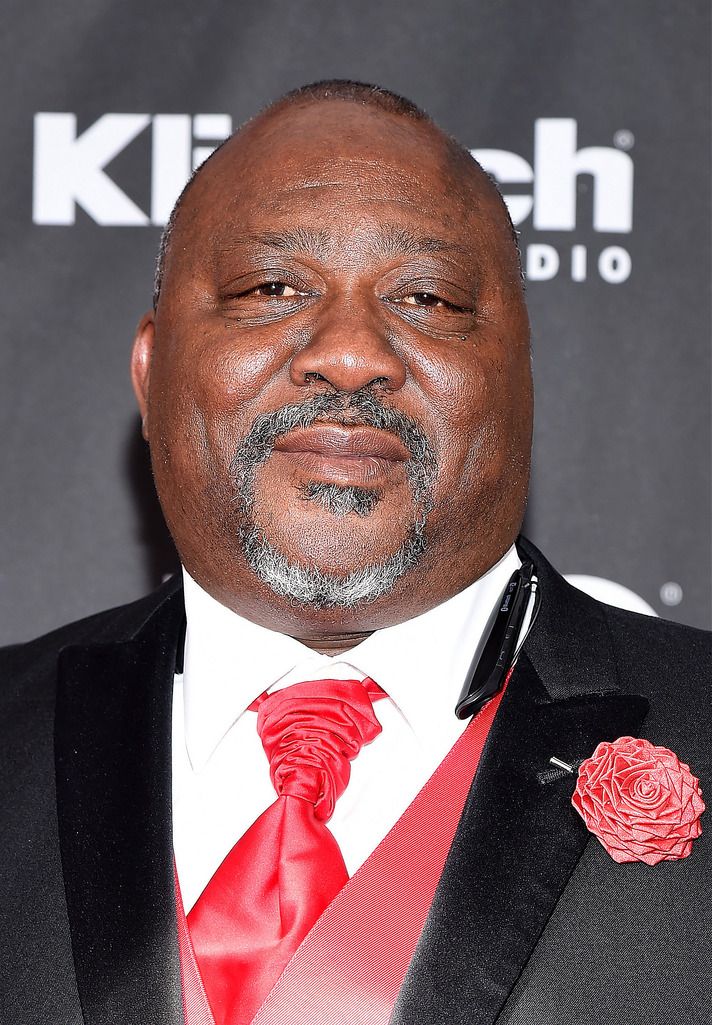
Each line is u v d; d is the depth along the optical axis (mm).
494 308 3391
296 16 5180
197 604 3504
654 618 3672
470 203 3410
